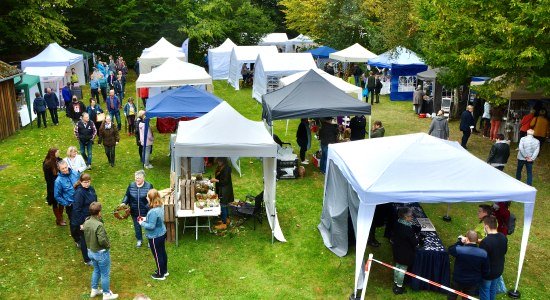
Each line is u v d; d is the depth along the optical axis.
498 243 6.96
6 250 8.84
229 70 30.83
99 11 35.25
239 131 9.71
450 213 11.12
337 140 13.64
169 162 14.30
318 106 12.87
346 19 34.25
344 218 8.99
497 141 11.90
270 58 23.17
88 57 29.66
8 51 30.59
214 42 40.44
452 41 13.79
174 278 8.13
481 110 18.28
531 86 12.20
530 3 11.59
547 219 10.82
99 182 12.46
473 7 13.25
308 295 7.77
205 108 13.34
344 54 27.84
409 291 7.92
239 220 10.27
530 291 8.03
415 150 7.96
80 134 13.07
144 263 8.59
